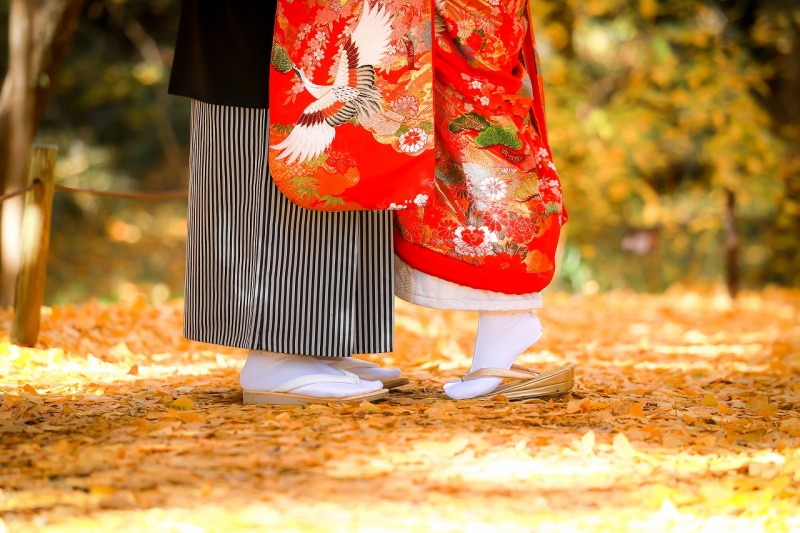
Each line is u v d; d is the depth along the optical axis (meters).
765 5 19.81
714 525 3.74
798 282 20.64
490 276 5.30
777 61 19.95
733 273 17.09
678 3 18.17
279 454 4.29
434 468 4.21
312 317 5.16
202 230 5.39
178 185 24.62
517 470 4.23
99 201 22.86
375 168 4.90
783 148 18.27
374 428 4.75
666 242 20.27
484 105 5.26
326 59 4.93
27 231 7.47
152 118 23.03
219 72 5.16
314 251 5.14
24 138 10.93
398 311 12.18
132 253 22.50
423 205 4.91
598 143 17.69
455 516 3.70
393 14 4.89
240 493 3.83
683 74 18.02
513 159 5.34
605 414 5.21
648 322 13.02
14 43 10.99
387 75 4.89
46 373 6.48
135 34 22.58
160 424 4.73
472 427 4.81
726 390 6.69
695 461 4.49
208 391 5.85
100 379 6.39
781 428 5.21
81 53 21.94
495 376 5.49
